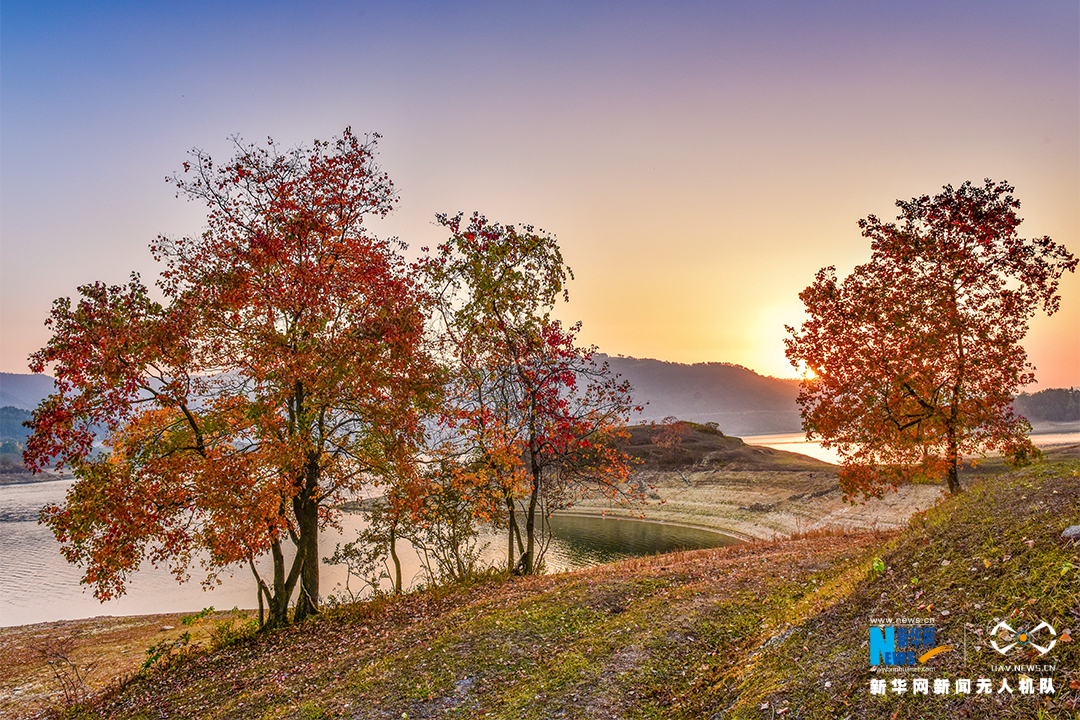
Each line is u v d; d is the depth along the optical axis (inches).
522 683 372.8
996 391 780.0
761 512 2266.2
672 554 925.8
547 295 799.7
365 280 677.9
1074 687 193.9
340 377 632.4
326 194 689.0
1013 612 243.9
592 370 817.5
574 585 588.4
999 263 776.9
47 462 547.5
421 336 716.0
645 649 384.8
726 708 284.2
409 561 1576.0
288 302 634.8
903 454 868.0
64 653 866.8
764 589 480.7
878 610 307.7
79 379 556.4
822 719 237.5
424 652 445.7
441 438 811.4
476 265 780.0
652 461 3144.7
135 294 584.1
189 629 994.1
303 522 724.0
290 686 458.6
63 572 1945.1
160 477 591.8
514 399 817.5
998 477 498.3
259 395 639.1
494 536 1958.7
